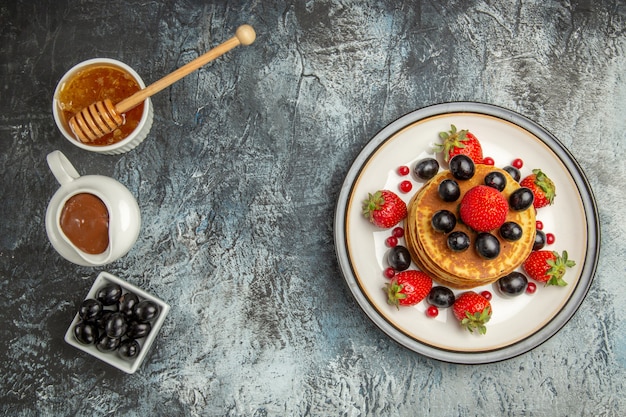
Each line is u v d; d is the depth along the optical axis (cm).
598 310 80
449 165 73
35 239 79
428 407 79
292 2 82
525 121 77
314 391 79
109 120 72
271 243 80
